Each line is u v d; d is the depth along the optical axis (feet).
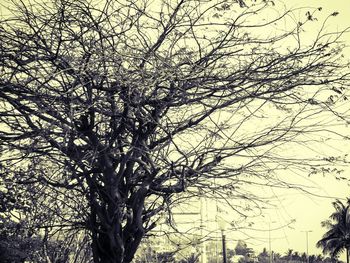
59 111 27.71
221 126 30.91
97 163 30.89
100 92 29.63
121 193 31.60
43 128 28.81
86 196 31.53
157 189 31.37
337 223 233.14
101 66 28.94
